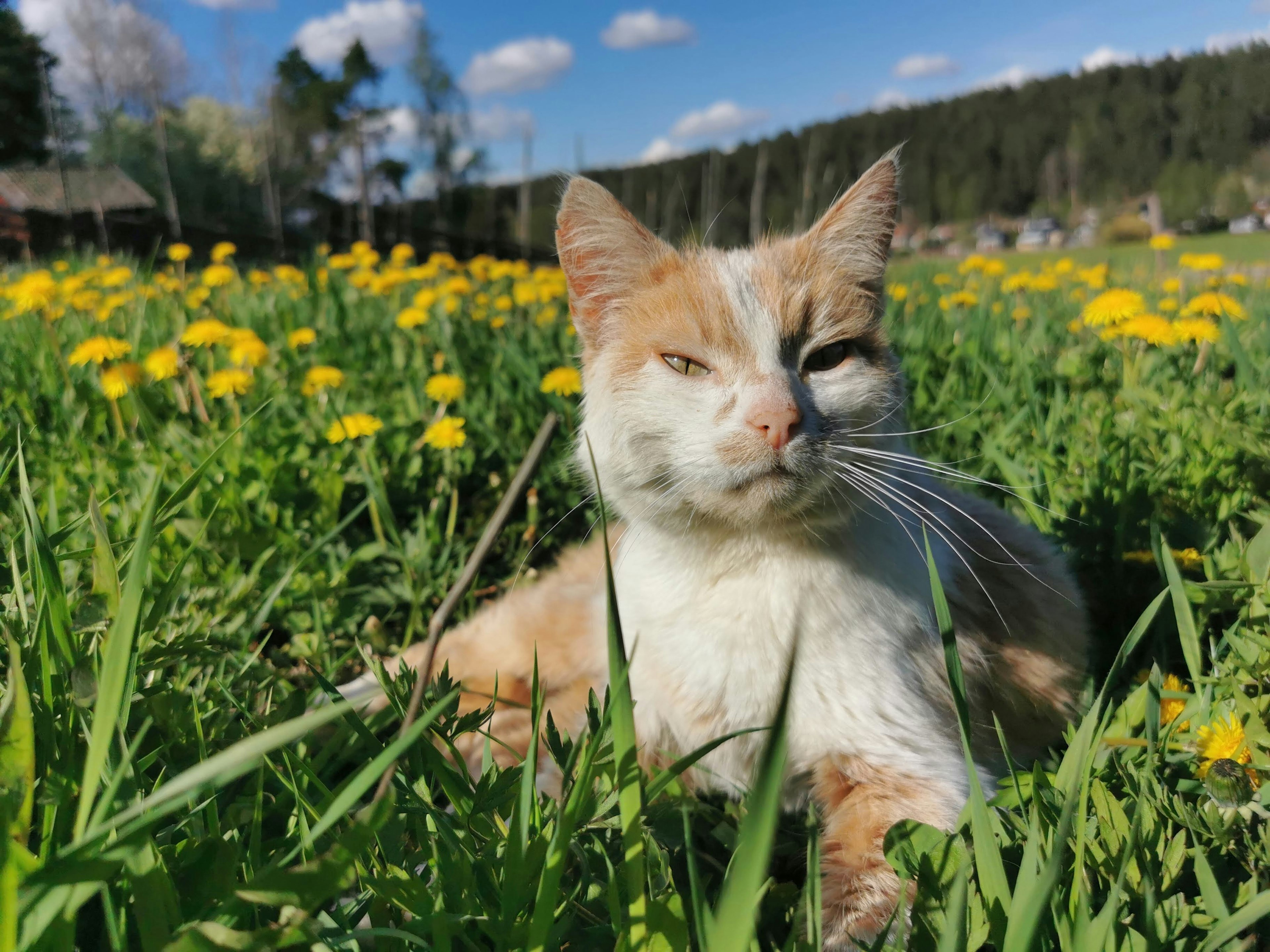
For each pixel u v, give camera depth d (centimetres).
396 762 21
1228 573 31
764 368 30
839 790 29
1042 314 64
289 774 22
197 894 18
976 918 19
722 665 29
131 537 29
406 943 18
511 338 61
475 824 21
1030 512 40
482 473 48
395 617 40
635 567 32
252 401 49
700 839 25
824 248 33
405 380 56
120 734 19
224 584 33
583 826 21
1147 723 23
